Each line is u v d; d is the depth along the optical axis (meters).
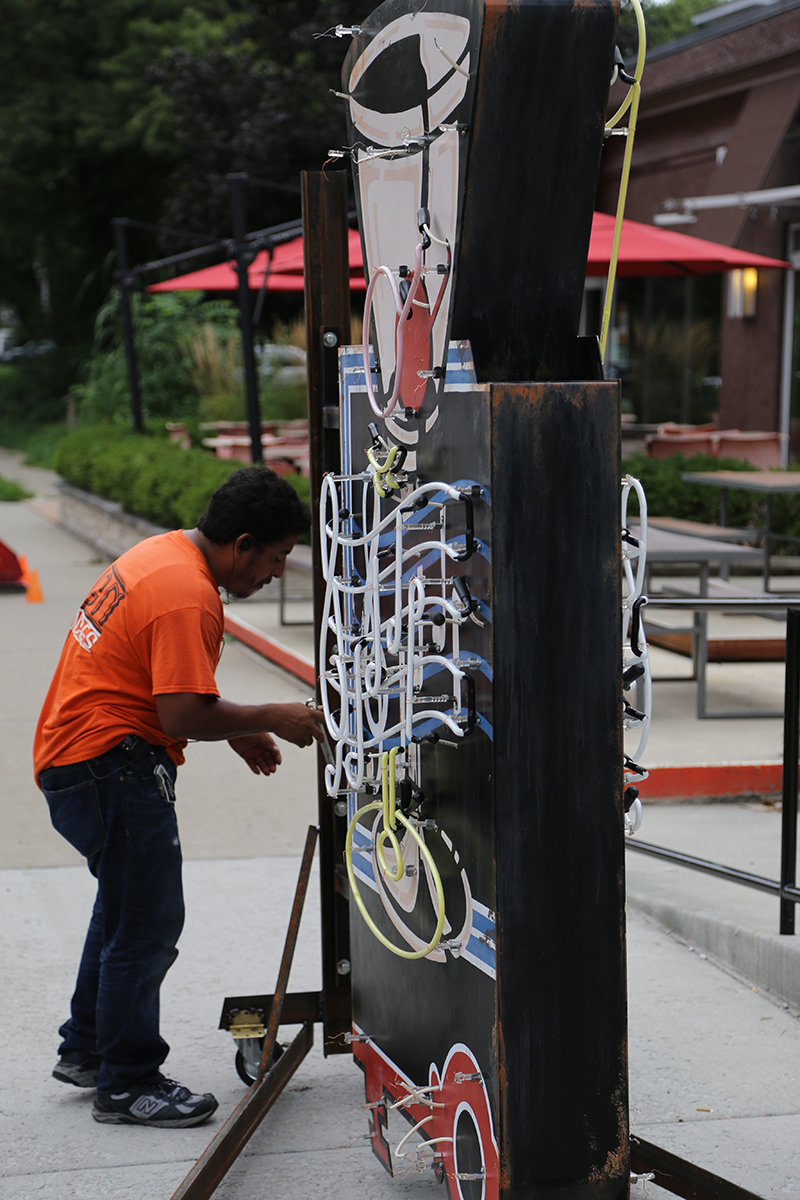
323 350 3.16
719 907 4.48
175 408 21.36
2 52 33.09
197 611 3.02
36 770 3.22
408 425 2.64
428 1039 2.73
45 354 38.69
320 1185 2.94
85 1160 3.05
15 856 5.31
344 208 3.15
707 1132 3.15
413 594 2.46
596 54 2.20
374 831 2.80
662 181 17.77
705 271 12.11
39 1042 3.69
